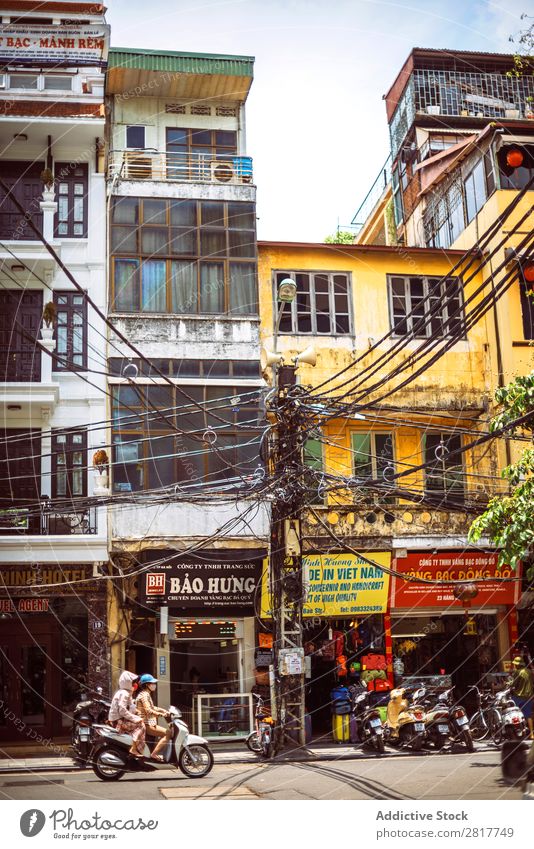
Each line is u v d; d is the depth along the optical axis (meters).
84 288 21.39
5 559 19.56
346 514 21.17
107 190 22.09
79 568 20.25
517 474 16.39
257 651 20.70
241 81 24.14
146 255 21.67
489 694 19.17
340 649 21.00
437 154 27.33
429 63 30.34
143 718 14.05
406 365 14.49
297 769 14.99
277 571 17.36
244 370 21.45
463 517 21.78
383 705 19.27
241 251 22.11
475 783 12.36
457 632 22.56
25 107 21.42
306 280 22.69
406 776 13.53
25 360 20.95
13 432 20.62
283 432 16.75
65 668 20.78
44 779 14.81
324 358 22.25
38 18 22.30
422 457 22.34
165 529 20.31
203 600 20.22
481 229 23.69
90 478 20.48
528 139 23.14
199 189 22.20
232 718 19.41
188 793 12.39
